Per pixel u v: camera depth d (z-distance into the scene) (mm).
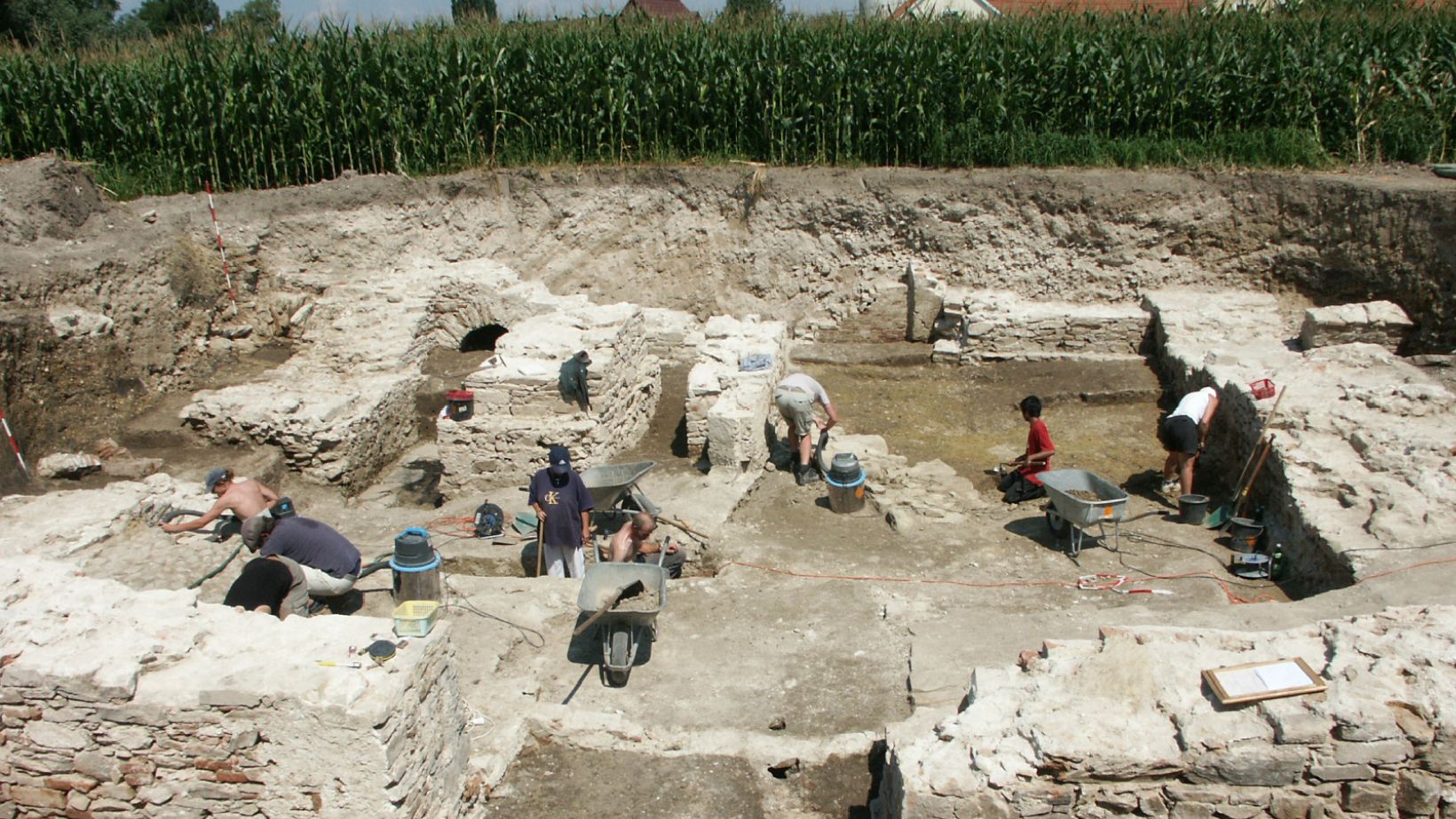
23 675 5590
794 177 17469
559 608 8789
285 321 16625
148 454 12578
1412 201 14664
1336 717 5363
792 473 12055
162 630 5969
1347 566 8227
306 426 12211
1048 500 10734
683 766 6727
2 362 12211
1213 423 12172
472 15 20828
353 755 5348
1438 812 5438
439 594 8625
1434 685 5523
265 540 8766
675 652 8234
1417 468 9320
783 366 14688
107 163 18375
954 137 17281
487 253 18141
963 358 15734
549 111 18703
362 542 10469
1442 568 7945
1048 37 17656
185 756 5605
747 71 18062
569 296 16484
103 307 14172
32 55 19125
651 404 14422
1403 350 14922
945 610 8703
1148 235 16297
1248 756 5328
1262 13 18781
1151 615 8008
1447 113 16484
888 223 17156
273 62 18641
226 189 18516
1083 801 5434
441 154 18844
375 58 18578
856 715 7309
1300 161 16312
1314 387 11352
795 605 8922
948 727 5738
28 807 5953
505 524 10789
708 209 17797
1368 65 16469
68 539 9469
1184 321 14664
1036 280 16797
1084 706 5699
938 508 10859
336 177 18781
